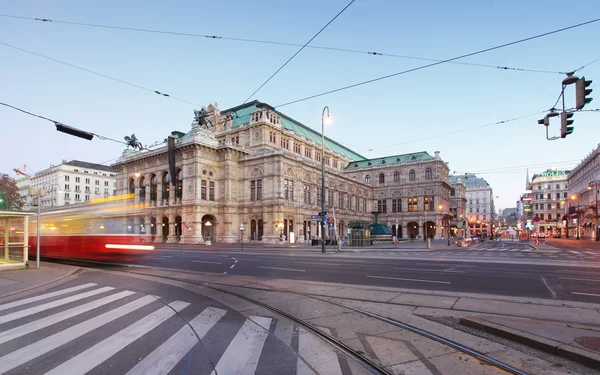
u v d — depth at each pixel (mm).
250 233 59719
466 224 86188
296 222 60188
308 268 19047
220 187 60750
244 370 5551
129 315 8922
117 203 22578
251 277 15641
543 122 14680
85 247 21812
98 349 6496
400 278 15039
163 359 6004
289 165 60469
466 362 5805
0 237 18656
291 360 5961
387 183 91312
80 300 10766
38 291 12398
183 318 8633
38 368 5656
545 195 122000
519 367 5512
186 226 56375
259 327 7895
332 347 6594
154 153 62500
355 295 11297
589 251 35188
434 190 85125
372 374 5402
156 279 15133
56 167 106562
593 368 5449
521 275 15766
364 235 48438
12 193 71312
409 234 90125
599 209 75312
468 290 12109
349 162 101625
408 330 7566
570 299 10531
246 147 65125
